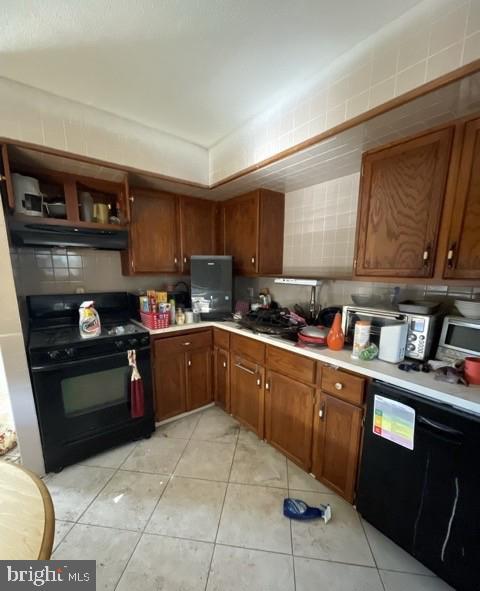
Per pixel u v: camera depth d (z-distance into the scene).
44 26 1.09
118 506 1.41
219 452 1.82
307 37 1.16
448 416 0.99
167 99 1.59
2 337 1.42
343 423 1.38
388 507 1.19
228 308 2.35
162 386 2.06
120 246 1.95
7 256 1.40
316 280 1.82
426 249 1.26
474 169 1.10
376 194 1.43
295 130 1.53
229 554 1.19
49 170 1.75
